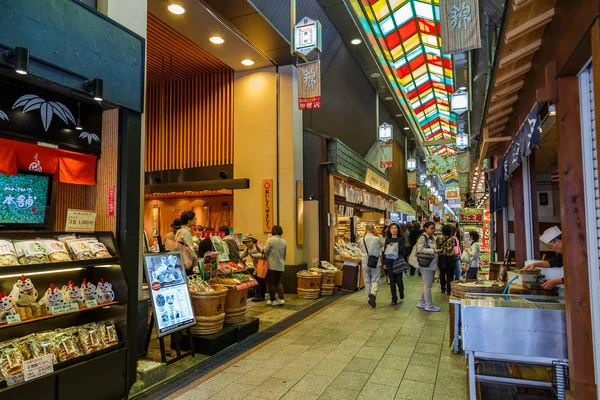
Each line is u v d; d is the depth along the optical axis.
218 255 5.80
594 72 2.31
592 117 2.85
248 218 9.19
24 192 3.47
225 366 4.33
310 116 10.02
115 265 3.74
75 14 3.32
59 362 3.09
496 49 3.78
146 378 3.82
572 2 2.70
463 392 3.64
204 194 10.12
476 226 11.02
